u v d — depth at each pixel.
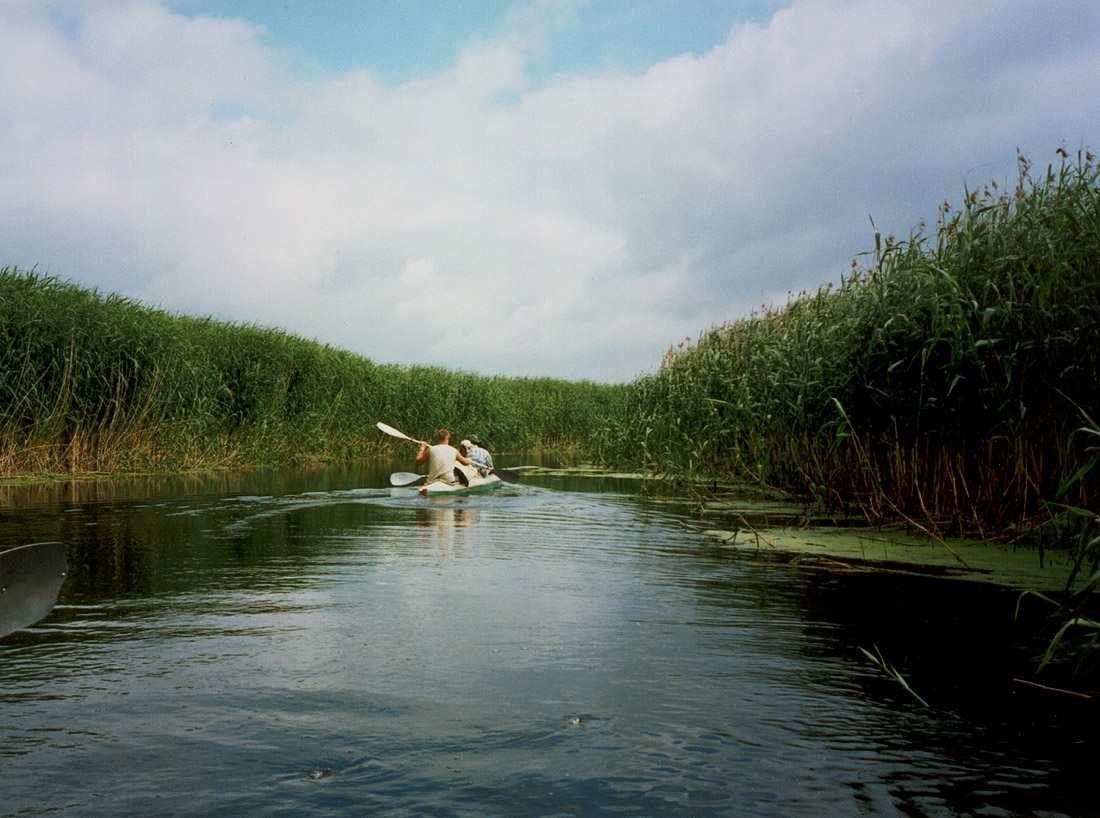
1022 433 6.52
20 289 13.49
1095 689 3.10
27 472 12.95
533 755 2.46
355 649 3.58
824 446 8.89
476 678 3.19
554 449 30.67
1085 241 5.74
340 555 6.08
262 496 10.45
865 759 2.44
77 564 5.62
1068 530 6.01
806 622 4.13
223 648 3.58
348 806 2.11
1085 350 5.78
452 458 11.59
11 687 3.04
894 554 6.25
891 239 7.68
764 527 7.91
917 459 7.28
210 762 2.39
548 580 5.20
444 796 2.18
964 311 6.61
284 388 18.66
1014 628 4.03
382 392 22.89
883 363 7.55
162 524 7.65
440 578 5.23
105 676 3.18
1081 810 2.12
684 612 4.34
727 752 2.49
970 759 2.46
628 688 3.09
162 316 16.17
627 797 2.18
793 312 11.12
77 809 2.09
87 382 13.73
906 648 3.65
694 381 13.44
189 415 15.34
